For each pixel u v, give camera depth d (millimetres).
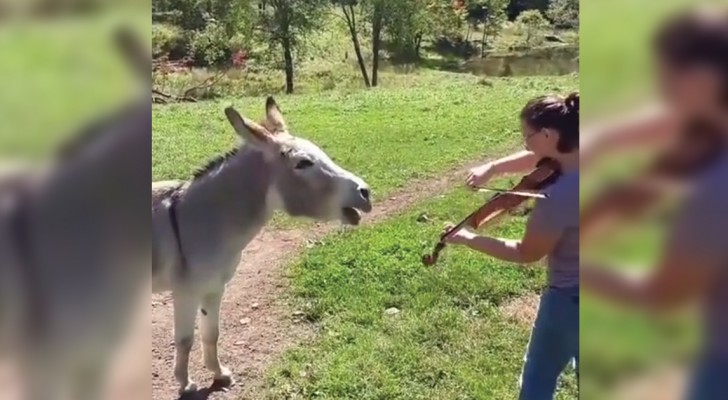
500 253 2822
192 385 4141
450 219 7750
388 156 10961
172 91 22266
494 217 3029
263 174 3664
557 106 2662
